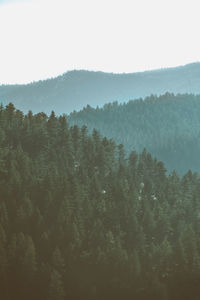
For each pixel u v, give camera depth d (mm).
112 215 136625
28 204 125250
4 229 117812
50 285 102062
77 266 113688
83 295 108750
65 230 121062
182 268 114688
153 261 119438
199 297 110938
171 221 146500
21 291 104312
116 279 111500
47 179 139625
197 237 127125
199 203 160000
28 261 106000
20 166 147875
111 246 120250
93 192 150250
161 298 107750
